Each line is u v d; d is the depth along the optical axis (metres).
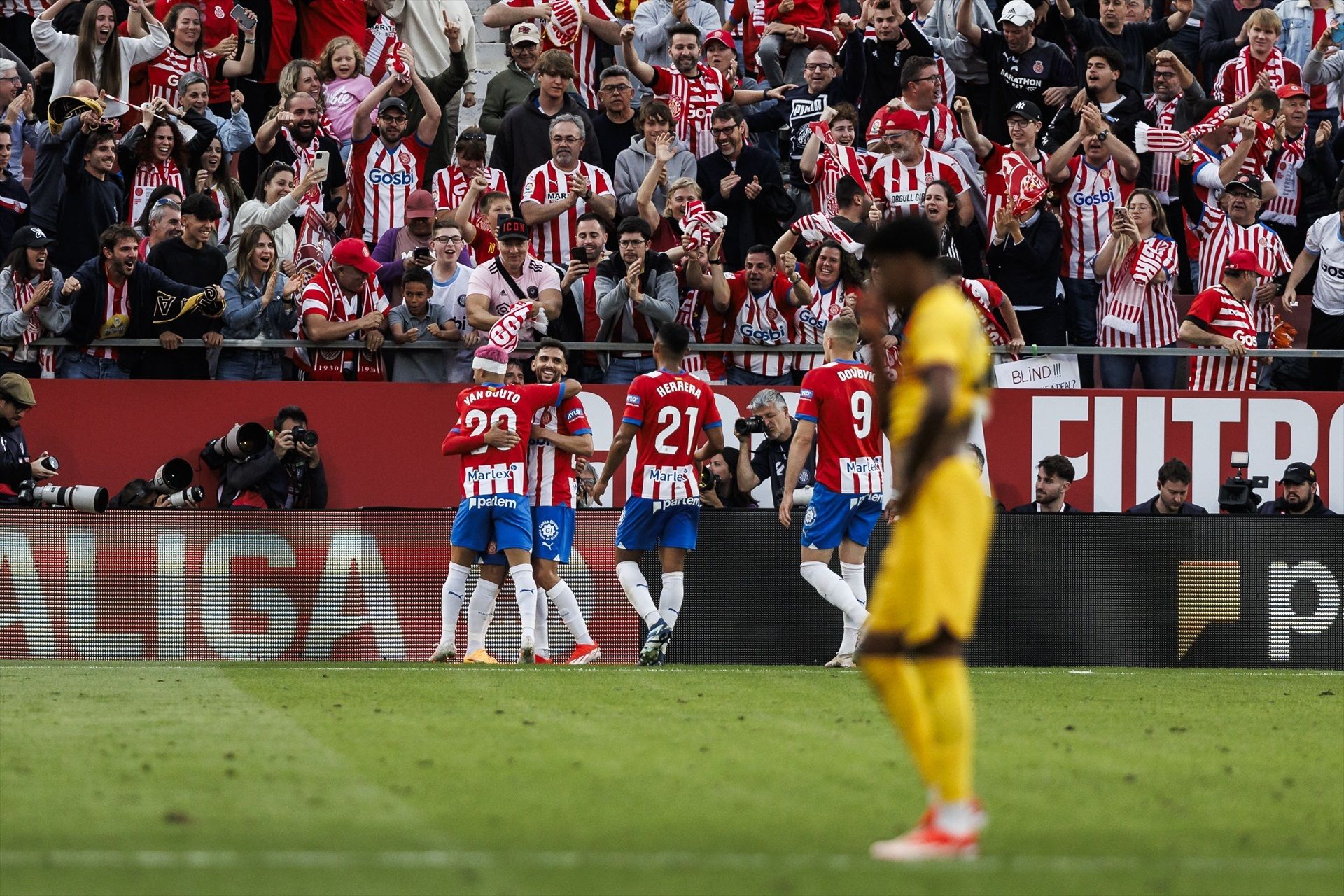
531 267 43.53
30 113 51.34
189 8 53.19
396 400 42.94
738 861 14.51
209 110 53.75
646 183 47.09
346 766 19.98
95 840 15.22
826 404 35.97
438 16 57.38
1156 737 24.16
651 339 44.16
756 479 41.91
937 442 14.80
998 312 44.50
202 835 15.50
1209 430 44.34
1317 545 40.12
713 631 39.25
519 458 36.38
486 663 37.00
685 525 36.47
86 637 38.44
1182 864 14.68
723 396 43.84
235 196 48.91
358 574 38.88
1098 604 39.78
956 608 15.28
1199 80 61.16
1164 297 46.94
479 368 36.69
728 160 48.97
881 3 53.56
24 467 39.41
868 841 15.60
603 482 36.75
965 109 50.78
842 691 30.28
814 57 53.69
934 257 16.00
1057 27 56.69
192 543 38.66
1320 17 58.88
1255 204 49.31
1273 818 17.33
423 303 43.59
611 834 15.76
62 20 54.91
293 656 38.78
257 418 42.69
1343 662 40.06
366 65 54.44
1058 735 24.20
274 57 54.44
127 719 24.66
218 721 24.47
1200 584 40.00
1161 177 52.38
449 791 18.20
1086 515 39.84
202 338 42.94
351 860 14.34
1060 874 14.11
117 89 52.44
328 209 49.44
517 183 50.00
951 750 15.04
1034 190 46.22
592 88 56.94
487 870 13.93
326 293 43.53
